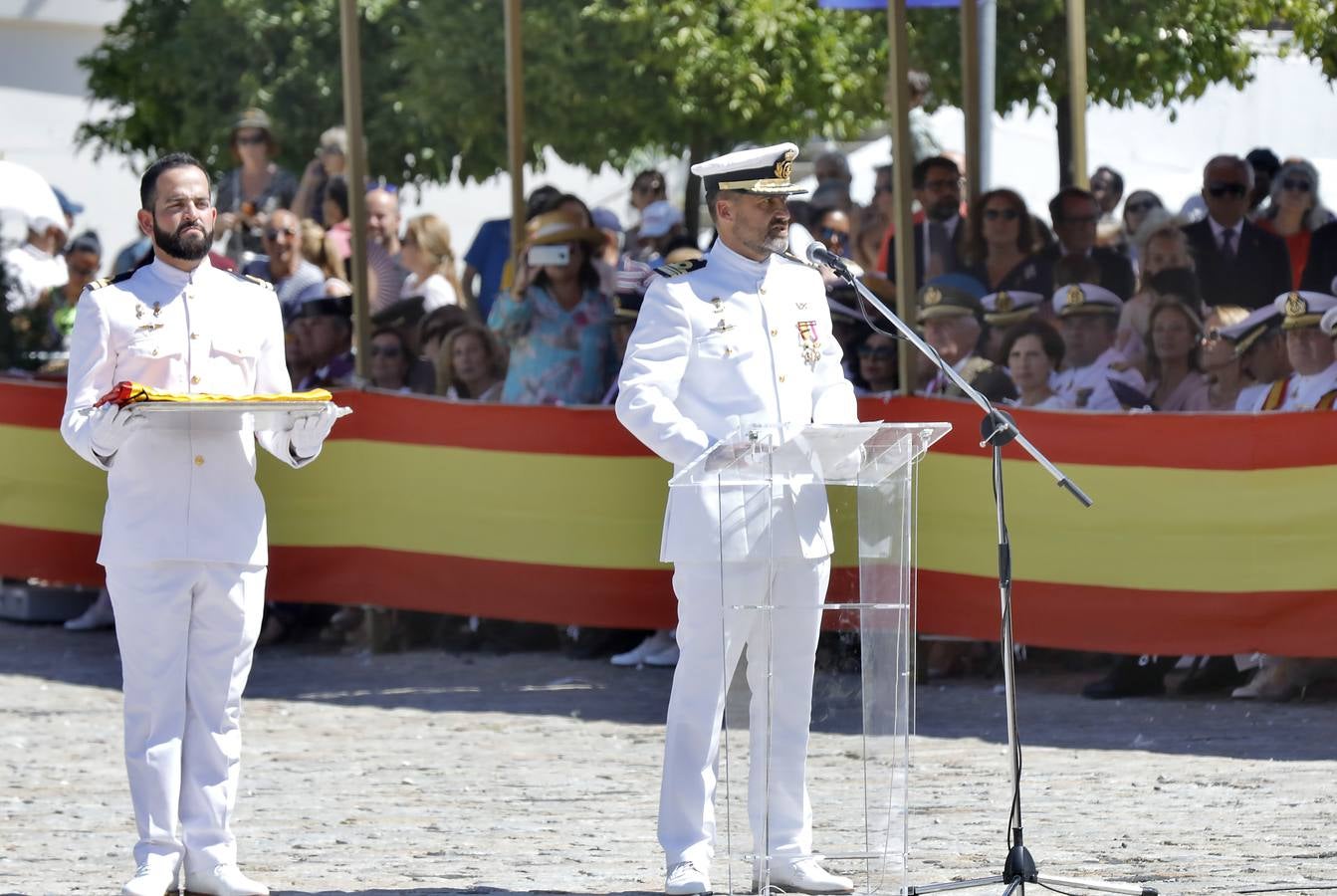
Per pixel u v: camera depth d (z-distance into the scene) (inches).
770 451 454.9
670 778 488.1
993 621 788.6
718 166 487.5
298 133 1252.5
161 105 1290.6
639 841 553.6
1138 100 1031.6
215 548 490.6
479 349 930.7
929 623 801.6
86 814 605.9
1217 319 797.9
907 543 458.0
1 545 964.0
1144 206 860.6
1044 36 1049.5
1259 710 739.4
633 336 489.4
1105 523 767.7
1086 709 752.3
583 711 776.3
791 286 496.4
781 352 487.8
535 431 874.8
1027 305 819.4
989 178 1032.2
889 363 840.3
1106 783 617.6
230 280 508.4
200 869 494.0
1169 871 495.2
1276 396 781.9
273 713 782.5
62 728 760.3
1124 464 763.4
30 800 627.5
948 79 1116.5
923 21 1113.4
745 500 463.5
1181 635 757.9
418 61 1214.3
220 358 498.3
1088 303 808.3
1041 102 1072.8
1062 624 775.7
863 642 459.8
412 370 966.4
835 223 981.2
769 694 463.5
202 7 1259.2
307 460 503.2
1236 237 821.9
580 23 1185.4
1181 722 719.7
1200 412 765.9
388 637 918.4
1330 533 736.3
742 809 463.2
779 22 1154.0
